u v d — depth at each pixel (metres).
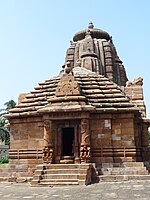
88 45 39.00
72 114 21.34
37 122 23.19
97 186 16.58
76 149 21.41
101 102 22.84
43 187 17.69
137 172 19.47
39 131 22.95
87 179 18.05
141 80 27.66
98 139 21.83
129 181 18.25
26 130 23.42
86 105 21.45
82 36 42.41
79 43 40.91
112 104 22.36
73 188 16.23
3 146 51.50
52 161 21.23
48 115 21.69
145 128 24.39
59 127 22.00
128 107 22.19
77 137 21.61
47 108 21.55
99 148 21.66
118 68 40.38
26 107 24.39
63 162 21.25
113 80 38.41
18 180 21.19
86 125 21.06
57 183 18.05
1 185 19.84
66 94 22.53
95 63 37.25
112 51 40.41
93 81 24.83
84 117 21.11
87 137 20.91
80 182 17.64
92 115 22.17
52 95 24.36
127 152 21.41
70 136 23.89
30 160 22.69
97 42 39.97
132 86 27.42
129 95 26.52
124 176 18.92
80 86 24.12
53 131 21.91
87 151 20.67
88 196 13.32
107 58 39.19
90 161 20.86
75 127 21.77
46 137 21.48
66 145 23.78
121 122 21.98
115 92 23.61
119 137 21.78
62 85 22.84
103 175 19.39
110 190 14.83
